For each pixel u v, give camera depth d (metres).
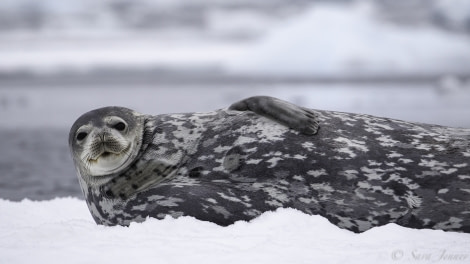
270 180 16.53
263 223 15.20
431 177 16.08
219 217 16.12
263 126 17.33
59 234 14.45
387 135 17.06
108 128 17.45
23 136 54.97
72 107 124.38
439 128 17.70
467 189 15.87
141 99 167.38
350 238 14.39
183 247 13.26
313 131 16.83
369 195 16.03
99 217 17.64
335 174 16.28
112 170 17.31
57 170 34.41
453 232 15.20
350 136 16.95
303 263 12.33
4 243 13.84
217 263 12.25
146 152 17.62
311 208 16.17
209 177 17.00
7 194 27.12
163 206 16.39
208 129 17.86
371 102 136.38
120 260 12.33
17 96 183.25
